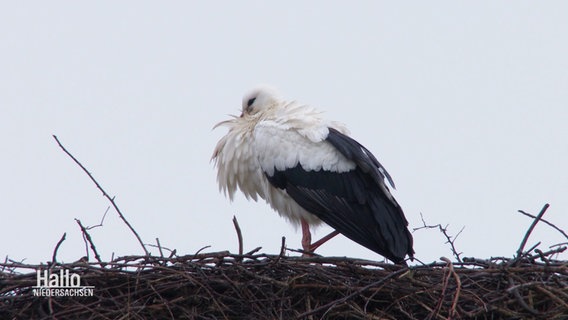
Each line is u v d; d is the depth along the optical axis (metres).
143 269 11.62
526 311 11.09
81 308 11.31
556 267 11.19
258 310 11.48
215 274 11.71
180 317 11.52
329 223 14.64
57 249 11.52
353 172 14.68
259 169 15.22
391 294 11.51
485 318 11.20
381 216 14.33
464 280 11.38
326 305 10.90
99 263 11.62
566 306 10.69
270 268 11.69
